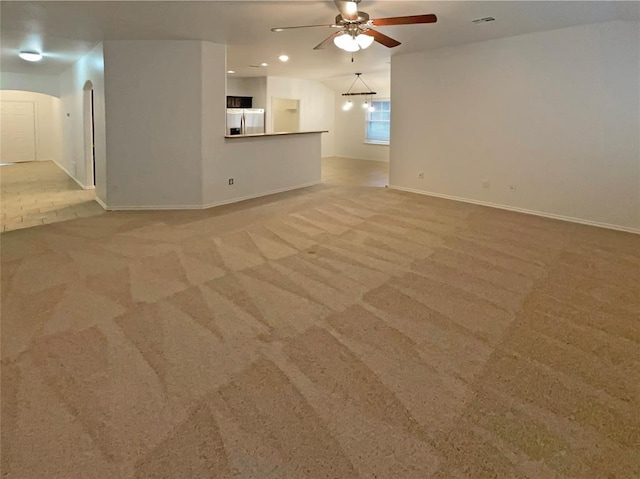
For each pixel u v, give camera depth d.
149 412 1.92
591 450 1.71
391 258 3.87
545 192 5.46
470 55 5.93
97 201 6.34
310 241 4.36
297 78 10.74
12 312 2.82
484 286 3.27
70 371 2.20
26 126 11.24
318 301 3.01
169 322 2.71
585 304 2.98
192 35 5.17
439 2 3.93
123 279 3.39
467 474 1.59
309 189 7.25
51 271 3.55
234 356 2.35
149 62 5.48
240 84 10.59
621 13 4.29
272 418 1.88
